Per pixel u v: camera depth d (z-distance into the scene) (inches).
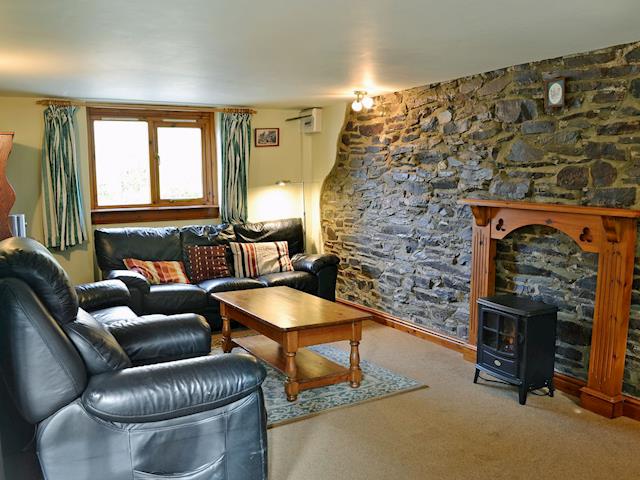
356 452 117.5
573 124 143.3
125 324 122.3
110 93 196.1
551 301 153.2
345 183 237.1
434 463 113.1
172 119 233.9
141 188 231.3
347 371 152.1
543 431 127.4
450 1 91.7
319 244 256.5
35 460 94.5
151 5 92.5
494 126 165.6
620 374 134.1
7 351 79.8
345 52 131.9
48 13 96.5
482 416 135.0
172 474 89.0
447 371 165.5
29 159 203.9
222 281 205.5
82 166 211.9
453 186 182.4
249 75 162.1
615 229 128.9
